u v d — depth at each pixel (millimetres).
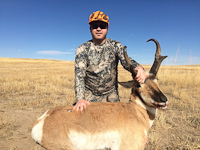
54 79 5246
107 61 1378
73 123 995
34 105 2389
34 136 1015
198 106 2447
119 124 1002
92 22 1290
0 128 1562
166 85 4340
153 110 1157
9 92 3264
